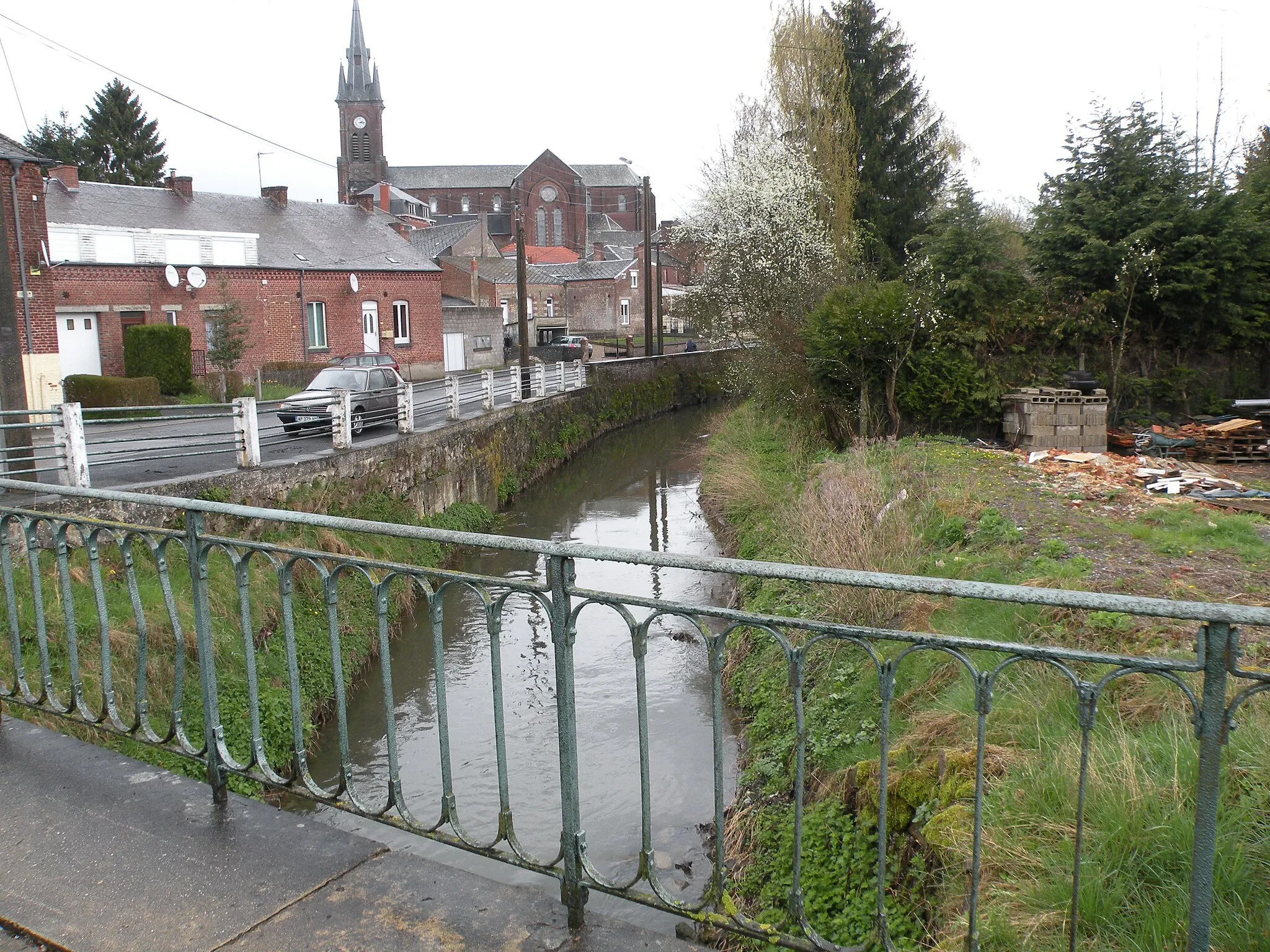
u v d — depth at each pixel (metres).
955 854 4.05
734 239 22.41
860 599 7.42
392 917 2.85
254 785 6.88
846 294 15.73
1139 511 8.95
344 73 84.62
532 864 2.94
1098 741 4.34
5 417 10.23
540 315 63.34
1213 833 2.07
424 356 37.31
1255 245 14.91
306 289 32.62
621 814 6.75
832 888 4.79
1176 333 15.26
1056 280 15.32
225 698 7.60
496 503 19.67
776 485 14.37
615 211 97.88
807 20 23.69
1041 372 14.92
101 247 27.14
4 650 6.63
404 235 46.81
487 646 10.67
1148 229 14.59
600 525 17.69
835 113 23.64
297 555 3.31
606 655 10.26
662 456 26.12
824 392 15.88
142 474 11.77
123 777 3.72
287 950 2.69
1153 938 3.08
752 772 6.68
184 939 2.73
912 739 5.35
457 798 7.12
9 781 3.67
